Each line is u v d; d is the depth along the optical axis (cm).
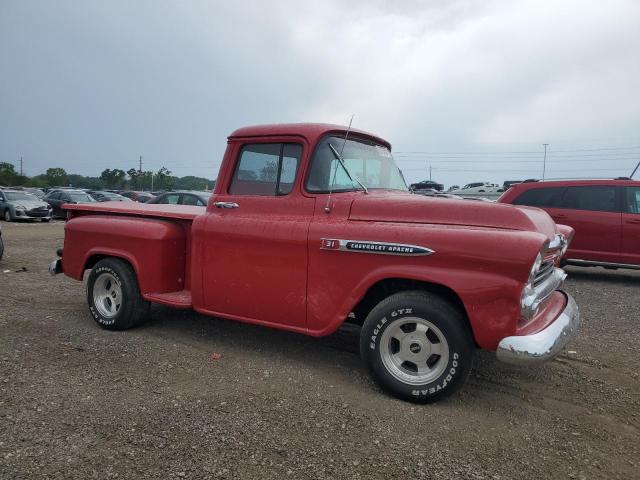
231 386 383
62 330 517
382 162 485
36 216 2330
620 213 890
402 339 367
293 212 415
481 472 278
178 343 484
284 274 407
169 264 499
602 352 497
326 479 268
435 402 362
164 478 264
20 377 387
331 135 427
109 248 522
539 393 391
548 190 945
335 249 379
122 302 507
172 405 347
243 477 268
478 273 333
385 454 293
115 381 386
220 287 442
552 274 420
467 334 346
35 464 273
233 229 431
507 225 348
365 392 379
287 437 309
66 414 330
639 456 303
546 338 332
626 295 796
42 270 903
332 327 388
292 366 430
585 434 327
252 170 443
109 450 289
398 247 354
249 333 525
